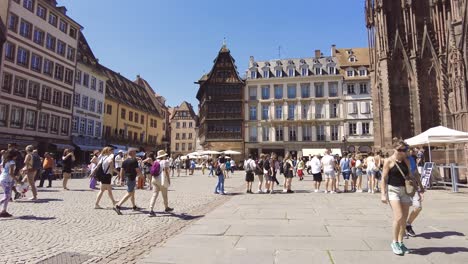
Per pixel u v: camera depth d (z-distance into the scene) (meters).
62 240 6.53
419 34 26.31
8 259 5.24
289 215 9.38
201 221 8.52
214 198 13.98
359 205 11.39
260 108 55.97
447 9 24.89
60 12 39.34
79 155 42.94
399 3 27.06
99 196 10.58
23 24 34.31
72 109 41.88
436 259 5.14
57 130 39.28
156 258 5.32
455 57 21.16
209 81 56.34
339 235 6.84
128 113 58.75
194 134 91.94
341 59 57.78
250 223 8.20
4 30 31.09
